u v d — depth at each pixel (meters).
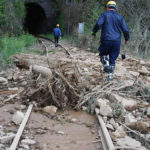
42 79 6.01
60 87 5.45
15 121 4.47
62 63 6.04
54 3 44.03
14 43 14.66
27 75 7.56
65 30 37.84
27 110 4.94
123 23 6.61
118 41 6.60
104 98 5.76
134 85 6.66
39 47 18.91
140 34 16.12
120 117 4.93
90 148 3.73
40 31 47.09
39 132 4.16
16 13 26.27
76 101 5.55
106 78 6.90
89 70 8.27
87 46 17.95
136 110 5.41
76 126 4.54
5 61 9.45
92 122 4.76
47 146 3.73
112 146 3.53
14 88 6.38
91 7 31.48
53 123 4.62
